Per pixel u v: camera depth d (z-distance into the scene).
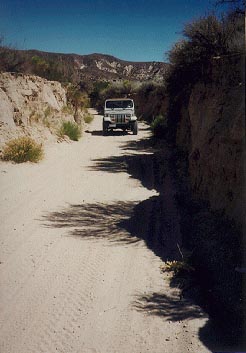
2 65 18.08
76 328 4.23
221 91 8.34
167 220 7.47
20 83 16.31
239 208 5.91
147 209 8.33
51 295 4.90
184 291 4.91
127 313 4.48
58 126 19.25
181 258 5.80
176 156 14.33
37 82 18.30
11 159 12.69
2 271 5.52
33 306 4.66
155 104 32.53
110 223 7.57
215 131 7.70
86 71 108.56
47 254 6.09
